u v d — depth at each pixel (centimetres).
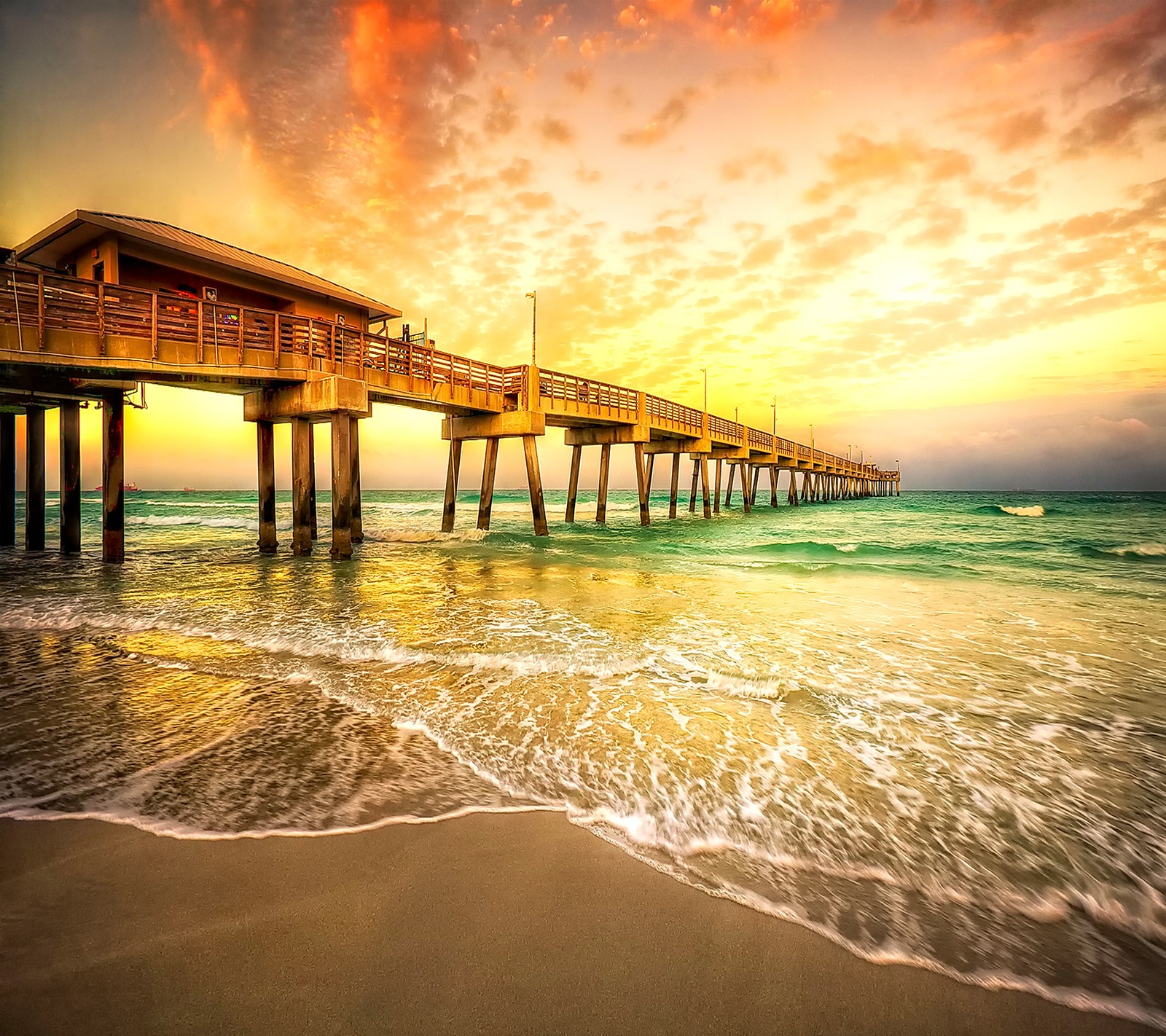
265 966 229
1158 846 333
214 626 830
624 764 425
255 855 306
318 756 432
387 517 3756
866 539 2461
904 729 495
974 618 936
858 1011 217
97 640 763
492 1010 212
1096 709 545
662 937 253
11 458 1838
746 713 525
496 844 322
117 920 254
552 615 915
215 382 1384
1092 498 10194
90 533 2475
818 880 298
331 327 1411
